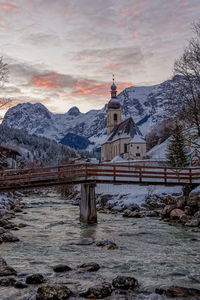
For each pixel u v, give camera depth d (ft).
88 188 77.66
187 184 86.22
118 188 144.25
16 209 102.17
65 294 24.48
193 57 100.07
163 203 105.91
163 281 29.50
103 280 29.30
